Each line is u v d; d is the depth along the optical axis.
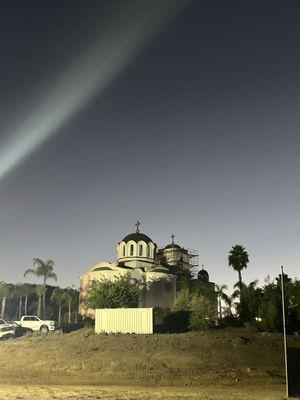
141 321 40.50
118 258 74.56
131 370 28.11
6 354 34.66
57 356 32.66
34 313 84.75
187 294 53.78
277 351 32.50
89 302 52.59
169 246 83.06
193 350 32.56
